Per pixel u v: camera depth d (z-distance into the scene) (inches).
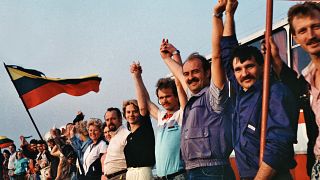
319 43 142.6
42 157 481.7
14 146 748.6
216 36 164.6
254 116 153.1
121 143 267.0
